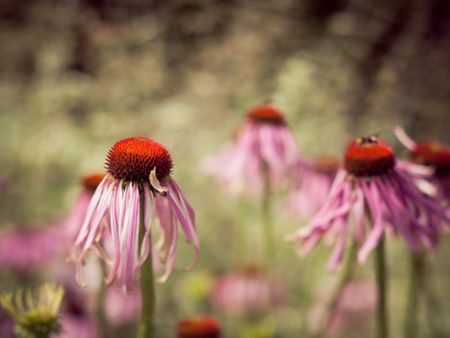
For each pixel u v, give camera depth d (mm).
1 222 1143
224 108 1312
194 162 1233
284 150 773
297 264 1007
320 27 1475
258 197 837
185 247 1054
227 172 788
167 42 1441
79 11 1522
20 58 1556
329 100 1212
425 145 641
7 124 1384
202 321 613
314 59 1346
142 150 470
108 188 470
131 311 800
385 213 546
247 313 872
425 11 1409
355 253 569
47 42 1539
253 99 1271
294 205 834
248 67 1335
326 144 1157
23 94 1473
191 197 1185
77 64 1519
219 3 1415
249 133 782
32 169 1299
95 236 473
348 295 893
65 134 1333
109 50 1452
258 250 1021
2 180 869
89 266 751
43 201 1227
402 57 1347
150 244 459
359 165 558
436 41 1407
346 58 1360
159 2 1464
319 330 686
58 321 558
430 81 1312
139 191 465
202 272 995
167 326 867
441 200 621
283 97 1117
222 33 1420
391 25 1411
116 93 1388
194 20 1410
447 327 855
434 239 587
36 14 1562
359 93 1293
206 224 1111
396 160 582
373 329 916
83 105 1426
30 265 892
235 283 881
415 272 625
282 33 1399
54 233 906
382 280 548
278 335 867
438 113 1274
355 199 555
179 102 1342
